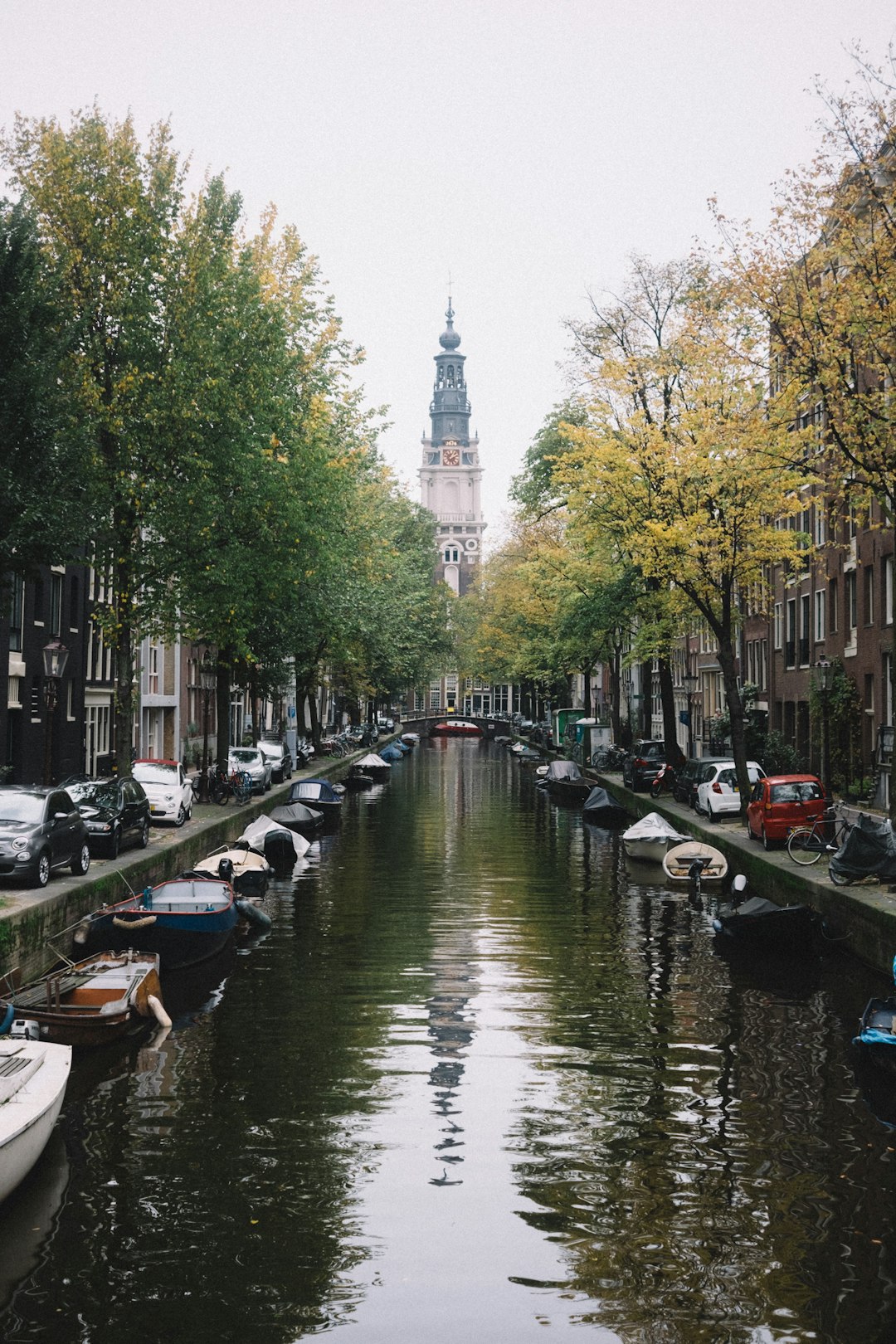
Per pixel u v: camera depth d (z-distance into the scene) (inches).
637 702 3021.7
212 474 1151.0
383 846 1472.7
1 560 775.7
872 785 1422.2
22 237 787.4
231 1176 458.9
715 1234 412.8
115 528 1111.6
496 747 4478.3
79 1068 589.9
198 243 1139.3
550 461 1919.3
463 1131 505.4
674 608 1505.9
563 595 1993.1
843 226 847.1
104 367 1124.5
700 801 1469.0
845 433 839.1
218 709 1620.3
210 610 1203.2
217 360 1119.6
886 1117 521.0
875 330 830.5
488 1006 708.0
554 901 1071.6
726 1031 653.3
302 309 1475.1
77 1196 441.1
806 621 1802.4
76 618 1569.9
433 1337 351.9
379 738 3875.5
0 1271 387.9
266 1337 351.6
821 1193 443.5
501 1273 386.9
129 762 1147.9
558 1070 586.6
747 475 1162.6
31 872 784.3
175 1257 397.4
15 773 1341.0
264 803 1651.1
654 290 1534.2
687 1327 357.1
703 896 1099.3
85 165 1108.5
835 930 843.4
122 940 778.2
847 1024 667.4
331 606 1787.6
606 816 1734.7
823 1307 366.6
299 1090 556.7
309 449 1327.5
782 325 871.1
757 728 1919.3
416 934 921.5
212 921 810.8
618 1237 409.7
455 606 4067.4
